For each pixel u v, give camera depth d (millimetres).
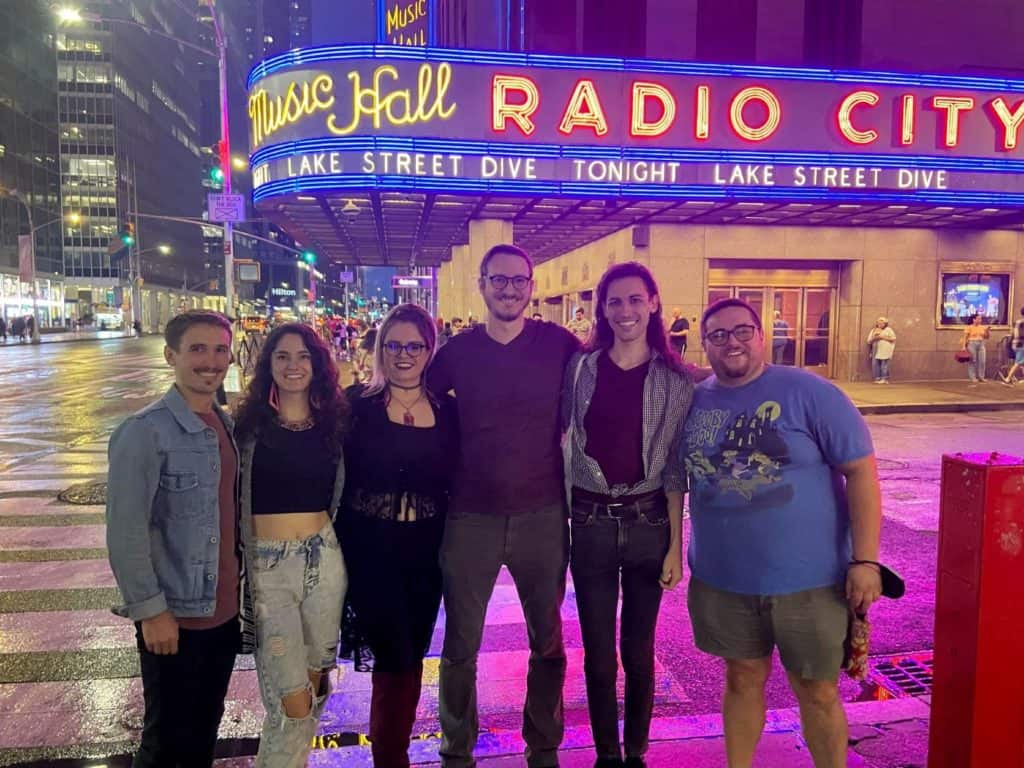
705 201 15320
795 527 2488
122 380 22203
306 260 30547
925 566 5824
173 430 2375
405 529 2797
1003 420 14031
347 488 2791
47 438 12172
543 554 2988
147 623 2330
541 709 3018
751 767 2936
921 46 19562
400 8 41188
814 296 20078
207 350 2420
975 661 2225
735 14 19406
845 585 2488
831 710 2572
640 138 14602
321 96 13750
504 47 22125
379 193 14367
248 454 2572
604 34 19375
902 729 3285
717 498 2613
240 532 2566
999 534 2197
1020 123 15828
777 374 2590
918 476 9086
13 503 7883
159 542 2393
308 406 2666
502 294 2912
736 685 2752
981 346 18812
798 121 15125
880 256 19484
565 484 3104
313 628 2646
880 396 16438
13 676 4051
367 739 3438
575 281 24812
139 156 91938
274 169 14453
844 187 15375
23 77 66938
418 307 2867
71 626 4707
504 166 14180
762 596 2531
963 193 15844
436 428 2865
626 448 2930
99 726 3537
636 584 3033
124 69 87000
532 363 2967
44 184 71562
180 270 108375
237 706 3748
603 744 3041
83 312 83875
